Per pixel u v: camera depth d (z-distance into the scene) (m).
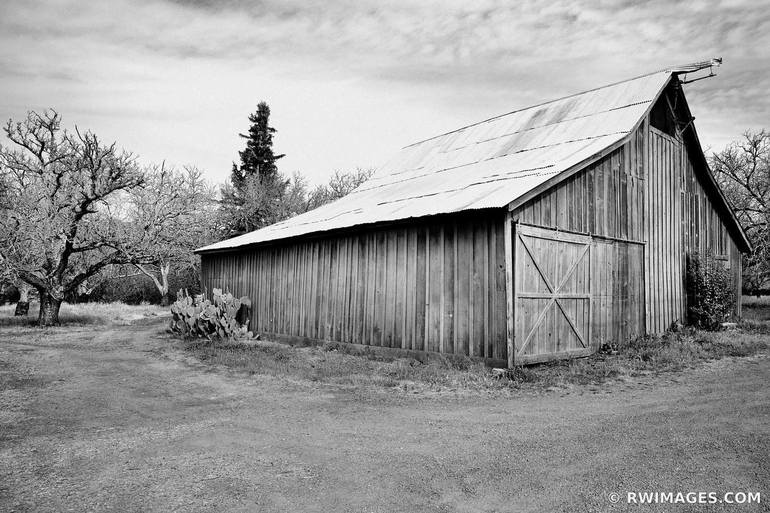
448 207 10.86
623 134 13.55
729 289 17.03
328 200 45.91
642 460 4.92
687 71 15.49
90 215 24.19
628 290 13.64
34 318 24.17
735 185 32.31
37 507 4.12
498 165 15.30
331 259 14.17
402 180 19.41
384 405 7.41
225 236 40.84
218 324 16.16
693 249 17.27
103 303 37.94
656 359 10.84
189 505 4.14
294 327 15.35
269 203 42.19
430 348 11.13
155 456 5.34
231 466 5.00
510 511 3.95
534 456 5.10
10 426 6.57
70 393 8.56
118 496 4.32
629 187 14.03
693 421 6.23
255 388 8.78
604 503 4.03
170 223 24.45
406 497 4.22
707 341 13.37
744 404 7.06
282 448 5.52
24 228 20.83
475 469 4.79
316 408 7.30
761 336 14.85
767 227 28.66
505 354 9.71
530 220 10.58
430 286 11.27
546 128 16.86
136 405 7.69
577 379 9.04
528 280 10.37
